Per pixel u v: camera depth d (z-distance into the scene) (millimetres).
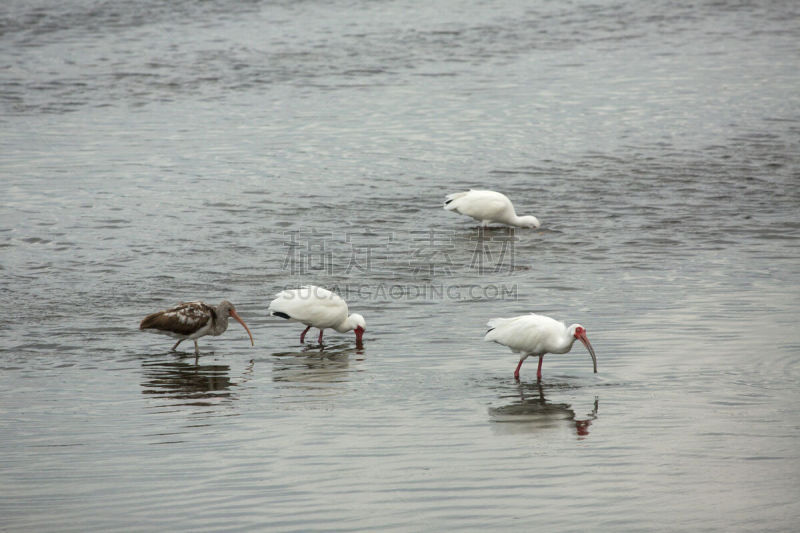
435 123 31406
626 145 28859
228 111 32875
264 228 21906
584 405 12508
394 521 9422
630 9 50250
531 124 31250
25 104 33438
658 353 14367
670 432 11523
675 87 35656
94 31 44844
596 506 9680
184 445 11258
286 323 16422
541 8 50594
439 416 12195
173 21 47125
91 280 18359
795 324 15445
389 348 15023
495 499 9859
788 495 9844
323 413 12312
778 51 41000
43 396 12891
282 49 41812
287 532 9219
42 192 24406
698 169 26391
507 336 13594
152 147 28766
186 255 19969
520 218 22016
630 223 22156
